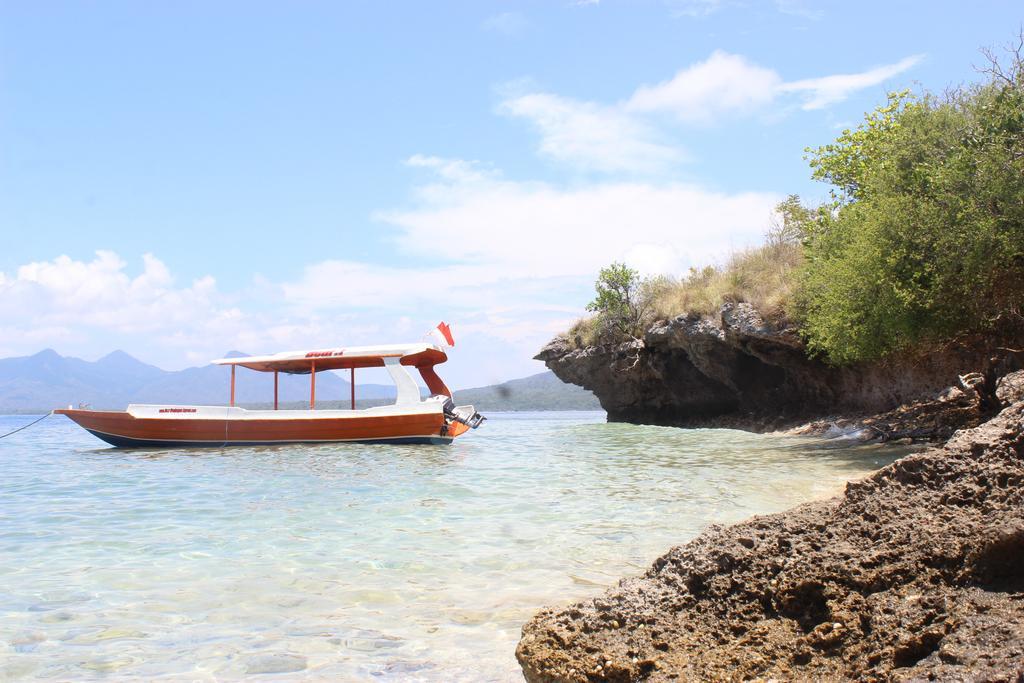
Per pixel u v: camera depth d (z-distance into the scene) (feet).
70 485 45.57
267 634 16.90
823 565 11.78
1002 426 13.19
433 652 15.66
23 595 20.24
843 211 65.92
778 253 90.33
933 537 11.48
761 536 12.80
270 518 31.83
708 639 11.39
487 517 31.09
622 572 21.98
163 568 23.17
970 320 52.80
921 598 10.66
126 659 15.44
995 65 53.62
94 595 20.20
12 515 33.53
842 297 57.62
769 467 47.34
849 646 10.49
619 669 11.00
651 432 90.68
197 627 17.47
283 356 81.51
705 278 100.99
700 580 12.40
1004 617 9.71
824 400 83.82
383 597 19.76
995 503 11.69
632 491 37.65
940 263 49.44
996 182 47.37
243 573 22.43
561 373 120.98
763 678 10.32
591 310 113.39
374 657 15.40
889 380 74.79
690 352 95.76
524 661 12.03
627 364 106.83
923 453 13.11
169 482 46.37
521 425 120.98
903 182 56.29
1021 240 47.67
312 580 21.50
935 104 59.11
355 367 84.12
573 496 36.40
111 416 78.18
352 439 77.82
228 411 78.48
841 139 77.92
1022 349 56.54
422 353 80.84
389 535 27.71
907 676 9.38
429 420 76.28
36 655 15.71
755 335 81.71
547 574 21.83
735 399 96.89
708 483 40.06
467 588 20.51
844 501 13.07
